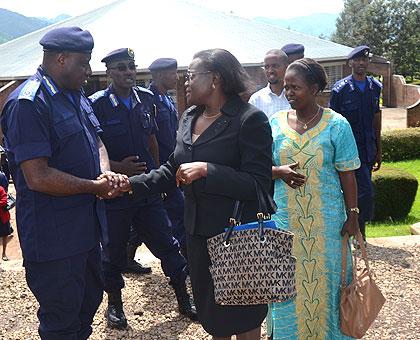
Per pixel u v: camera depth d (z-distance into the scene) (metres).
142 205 4.30
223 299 2.69
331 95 5.84
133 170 4.35
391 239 6.47
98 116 4.37
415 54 48.25
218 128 2.80
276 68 4.82
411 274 5.29
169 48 19.53
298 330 3.62
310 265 3.57
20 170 3.04
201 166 2.70
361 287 3.44
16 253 8.11
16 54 21.75
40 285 3.10
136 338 4.16
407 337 4.05
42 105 2.92
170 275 4.45
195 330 4.26
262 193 2.76
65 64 3.01
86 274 3.39
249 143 2.76
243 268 2.64
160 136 5.44
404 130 15.33
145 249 7.19
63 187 2.93
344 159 3.52
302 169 3.52
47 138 2.93
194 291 3.01
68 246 3.06
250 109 2.80
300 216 3.56
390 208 8.38
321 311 3.62
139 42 19.95
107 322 4.36
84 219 3.13
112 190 3.08
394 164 14.45
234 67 2.81
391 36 49.28
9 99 3.00
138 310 4.57
